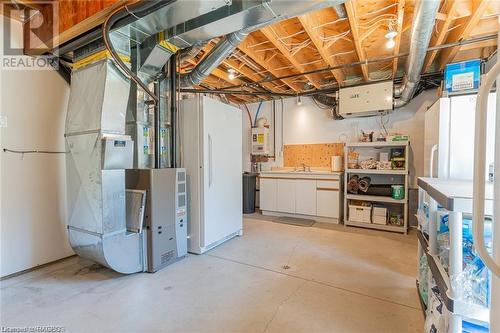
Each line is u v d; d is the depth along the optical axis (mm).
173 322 1955
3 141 2697
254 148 6145
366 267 2934
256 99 6172
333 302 2221
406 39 3393
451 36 3191
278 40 3129
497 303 831
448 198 1205
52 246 3094
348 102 4602
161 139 3240
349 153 5152
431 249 1685
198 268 2930
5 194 2703
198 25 2455
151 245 2812
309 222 5012
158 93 3234
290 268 2914
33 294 2357
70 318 1999
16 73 2807
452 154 2059
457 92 2051
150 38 2770
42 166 3016
